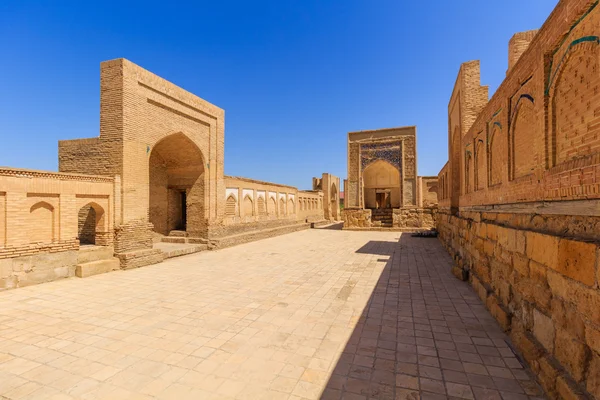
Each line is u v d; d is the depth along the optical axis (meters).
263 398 2.59
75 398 2.60
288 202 20.02
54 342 3.62
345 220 19.69
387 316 4.45
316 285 6.18
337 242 13.54
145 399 2.58
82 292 5.66
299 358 3.25
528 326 3.24
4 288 5.66
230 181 13.16
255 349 3.45
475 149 6.22
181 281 6.52
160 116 9.13
